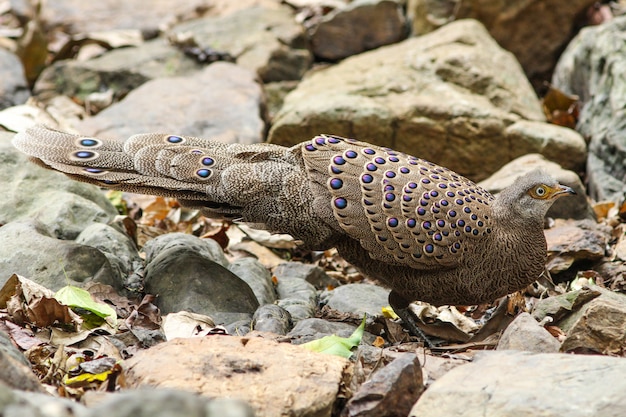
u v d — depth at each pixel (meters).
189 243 10.52
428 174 8.99
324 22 18.28
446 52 15.76
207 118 15.02
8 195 10.79
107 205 11.73
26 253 9.44
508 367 6.88
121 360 7.95
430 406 6.55
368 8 18.00
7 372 6.31
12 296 8.68
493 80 15.27
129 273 10.19
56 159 9.18
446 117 14.52
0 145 11.30
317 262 12.38
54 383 7.63
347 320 9.80
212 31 18.33
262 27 18.36
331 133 14.55
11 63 17.03
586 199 12.82
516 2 17.14
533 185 8.81
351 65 16.36
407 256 8.79
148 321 8.99
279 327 8.84
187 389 6.64
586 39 15.76
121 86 17.47
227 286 9.57
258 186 9.08
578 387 6.44
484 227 8.83
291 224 9.15
